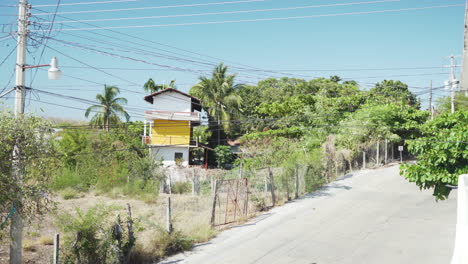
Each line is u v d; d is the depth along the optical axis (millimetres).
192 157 42406
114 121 44938
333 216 17188
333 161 27250
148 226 15219
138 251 12328
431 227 14883
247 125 49656
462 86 10477
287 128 37531
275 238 14336
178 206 20172
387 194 21531
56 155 10664
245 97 60031
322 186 24094
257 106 57250
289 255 12453
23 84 11570
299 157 25047
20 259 10688
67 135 29125
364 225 15570
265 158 30578
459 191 7789
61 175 23969
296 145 32062
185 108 39875
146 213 17672
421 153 12438
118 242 11484
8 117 10094
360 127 31078
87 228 10953
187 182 27812
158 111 38531
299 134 36125
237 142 52875
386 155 33031
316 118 36469
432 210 17750
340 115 36438
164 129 39281
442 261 11141
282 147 31391
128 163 27266
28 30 11742
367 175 27234
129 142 31312
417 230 14547
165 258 12656
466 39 7691
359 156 30562
